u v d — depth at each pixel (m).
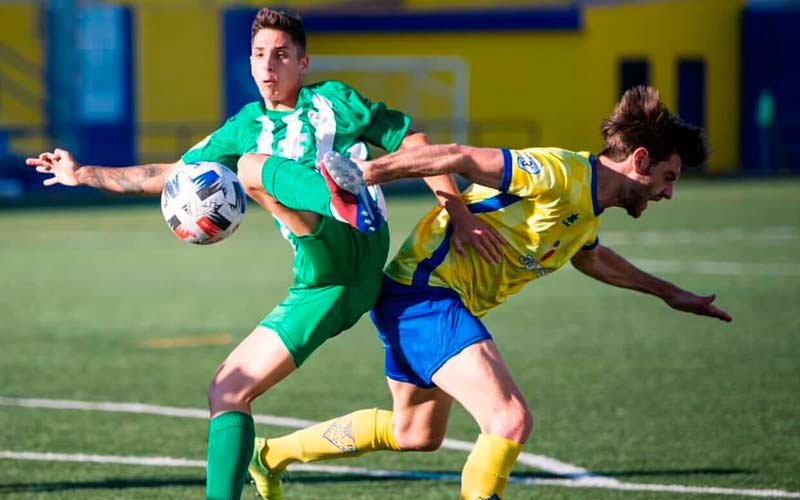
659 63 102.94
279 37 15.05
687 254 46.38
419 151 13.20
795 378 25.17
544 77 99.44
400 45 99.19
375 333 31.77
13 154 85.19
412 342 13.85
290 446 15.82
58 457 19.25
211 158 15.41
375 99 99.38
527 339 29.95
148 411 22.62
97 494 17.17
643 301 36.34
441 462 19.08
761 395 23.58
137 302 36.38
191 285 40.00
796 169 107.69
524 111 99.62
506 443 13.05
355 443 15.40
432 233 14.20
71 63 81.56
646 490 17.31
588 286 39.78
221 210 14.03
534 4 105.00
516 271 14.15
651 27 102.19
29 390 24.50
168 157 90.25
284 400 23.52
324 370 26.55
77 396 23.94
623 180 13.75
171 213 14.12
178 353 28.56
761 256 45.62
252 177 13.79
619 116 13.77
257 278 41.69
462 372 13.41
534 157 13.52
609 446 19.86
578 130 99.50
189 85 90.88
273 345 13.89
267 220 65.12
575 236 13.98
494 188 13.46
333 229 13.79
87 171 15.42
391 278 14.33
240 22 91.88
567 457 19.19
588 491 17.30
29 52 86.31
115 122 88.94
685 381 24.92
